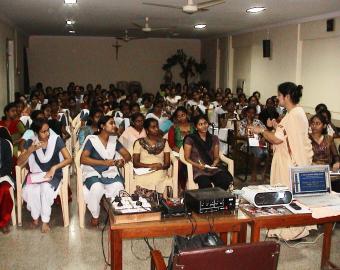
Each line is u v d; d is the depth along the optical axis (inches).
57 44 564.7
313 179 121.6
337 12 284.5
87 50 573.3
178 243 97.0
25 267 132.9
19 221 164.9
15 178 173.3
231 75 480.1
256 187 118.7
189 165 173.0
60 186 163.6
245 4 253.9
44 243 150.6
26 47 519.8
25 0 245.6
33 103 316.8
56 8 279.0
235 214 108.3
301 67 339.0
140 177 175.0
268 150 234.8
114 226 99.3
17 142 200.7
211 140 179.9
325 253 131.9
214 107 344.8
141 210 102.9
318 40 315.6
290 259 139.3
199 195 107.6
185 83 580.1
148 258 139.9
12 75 386.0
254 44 415.8
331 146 180.5
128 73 588.1
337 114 297.6
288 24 349.4
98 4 258.2
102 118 168.1
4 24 344.2
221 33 473.7
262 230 161.8
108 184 165.0
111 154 168.4
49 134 164.9
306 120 140.4
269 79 388.2
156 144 181.0
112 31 475.2
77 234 158.7
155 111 252.5
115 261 103.0
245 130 249.4
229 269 77.3
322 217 110.7
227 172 175.2
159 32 473.1
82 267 133.3
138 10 284.5
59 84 573.0
